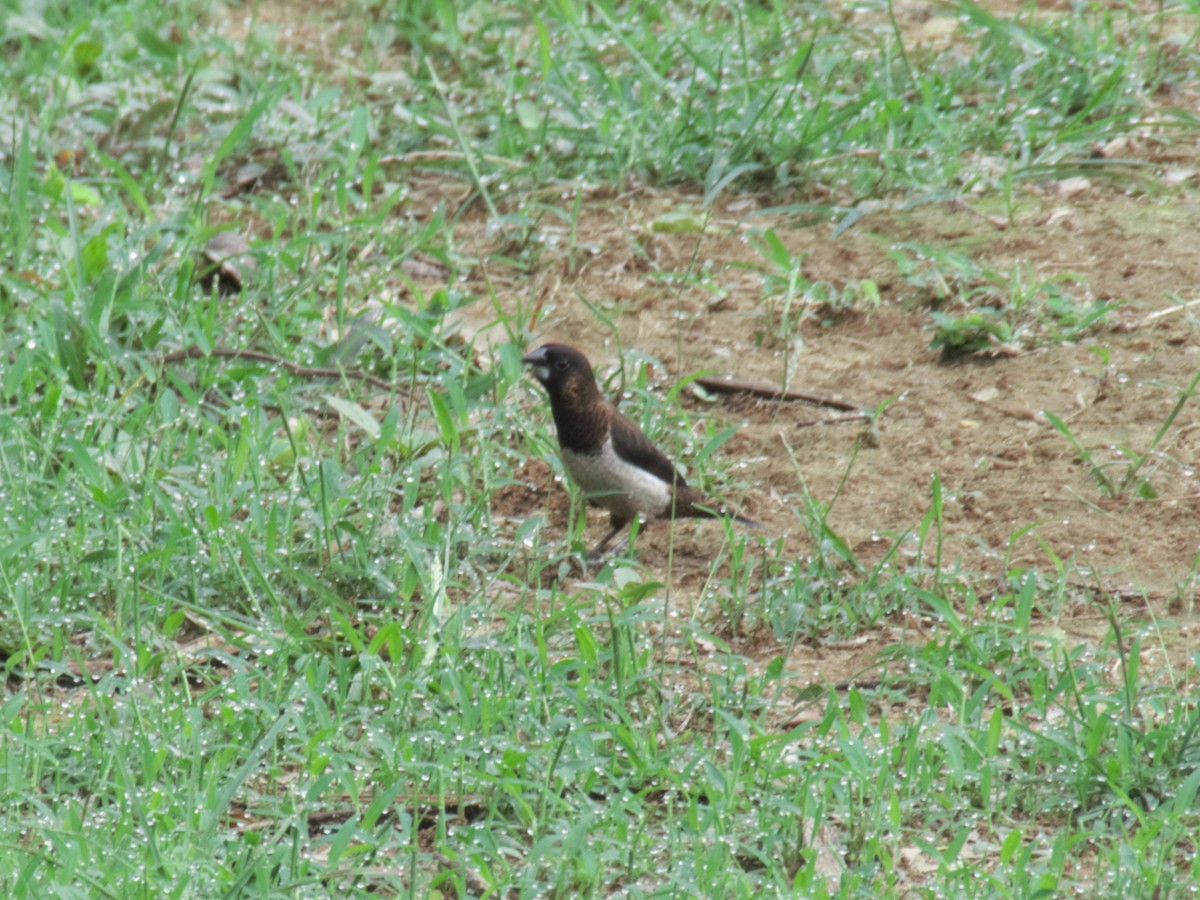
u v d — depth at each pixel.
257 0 20.39
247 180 15.97
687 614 10.05
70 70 18.17
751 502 11.32
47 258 13.90
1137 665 8.50
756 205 15.42
